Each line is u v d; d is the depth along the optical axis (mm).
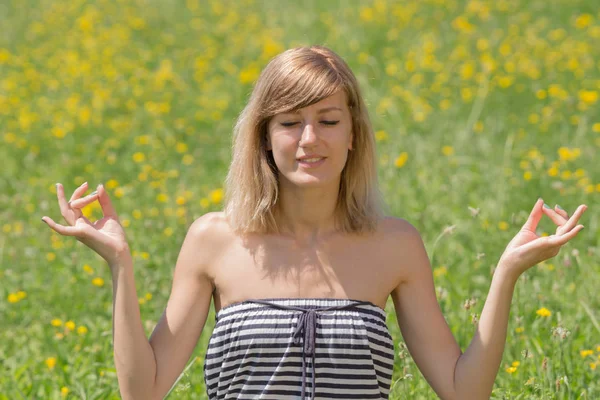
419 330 3625
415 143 9930
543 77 12297
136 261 6875
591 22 14812
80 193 3516
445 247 7254
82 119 11547
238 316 3457
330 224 3598
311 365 3379
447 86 12242
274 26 16031
